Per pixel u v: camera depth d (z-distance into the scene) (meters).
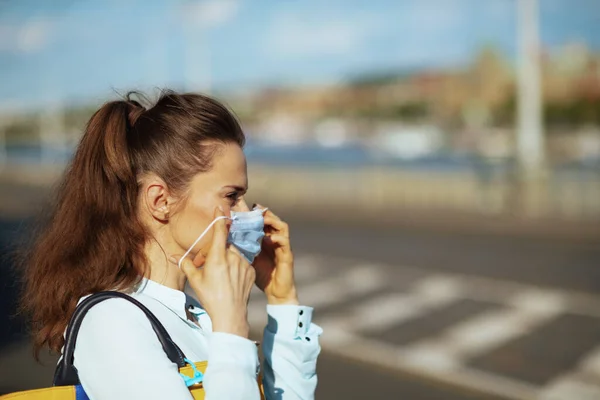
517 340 6.18
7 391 4.50
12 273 1.61
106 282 1.24
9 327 5.77
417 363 5.50
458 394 4.78
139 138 1.29
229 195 1.30
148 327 1.17
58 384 1.17
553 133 62.78
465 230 14.66
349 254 11.46
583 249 11.69
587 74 66.88
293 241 13.32
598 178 18.34
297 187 25.20
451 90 87.00
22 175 41.09
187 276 1.20
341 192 23.39
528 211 17.47
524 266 10.02
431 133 63.09
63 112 50.38
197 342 1.27
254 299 7.96
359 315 7.21
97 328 1.14
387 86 109.12
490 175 19.89
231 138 1.31
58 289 1.26
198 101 1.33
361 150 73.31
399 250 11.86
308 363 1.48
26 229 1.62
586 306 7.43
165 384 1.10
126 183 1.27
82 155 1.31
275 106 115.00
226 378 1.09
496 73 73.44
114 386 1.10
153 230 1.29
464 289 8.44
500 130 69.12
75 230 1.27
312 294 8.28
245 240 1.30
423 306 7.59
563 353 5.75
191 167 1.26
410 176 21.33
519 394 4.78
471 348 5.95
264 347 1.49
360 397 4.72
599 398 4.69
